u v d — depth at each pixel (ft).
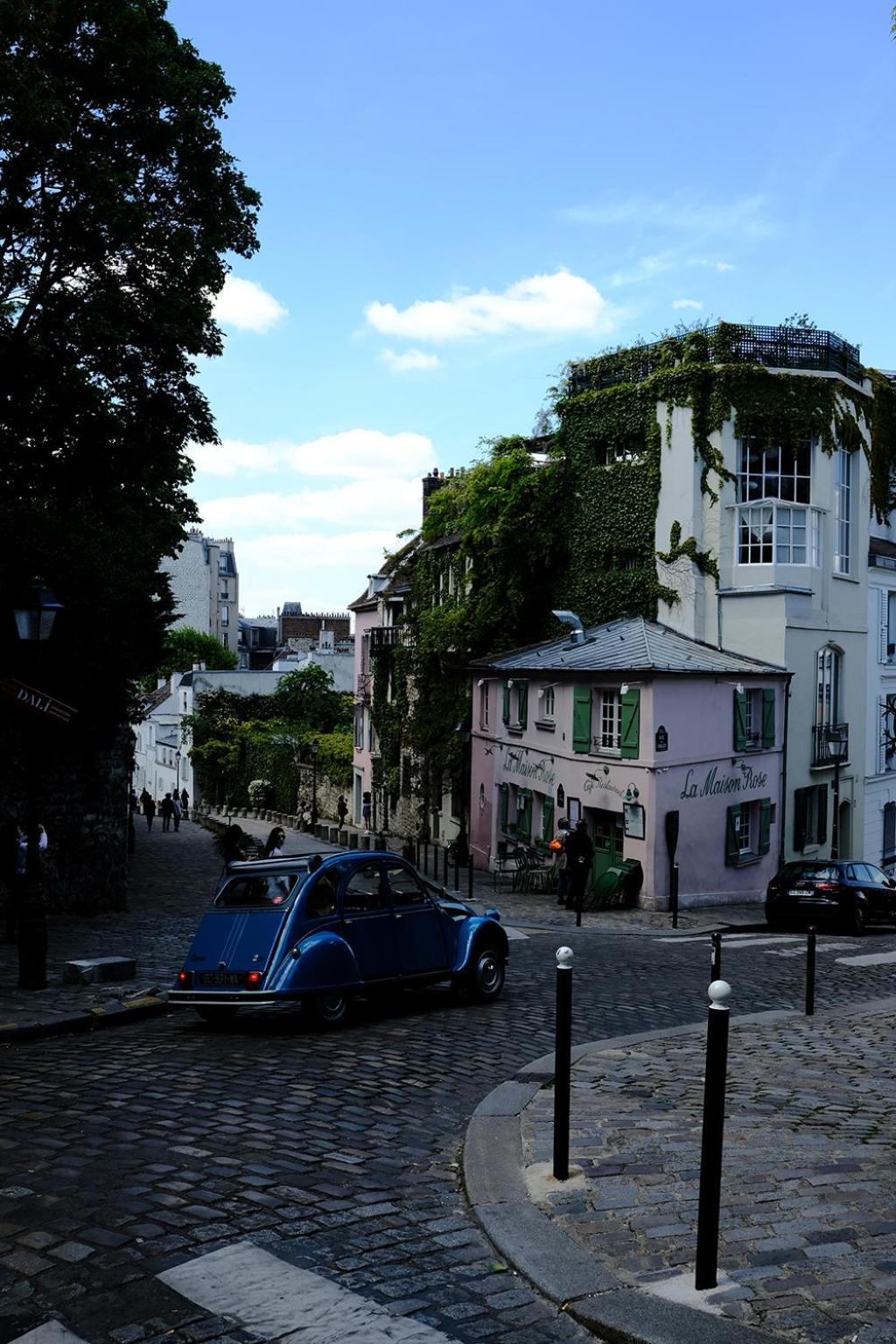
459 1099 28.53
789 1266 17.15
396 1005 40.83
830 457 106.93
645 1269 17.30
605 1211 19.79
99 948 54.80
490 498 119.85
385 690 155.84
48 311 61.98
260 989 34.73
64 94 60.08
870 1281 16.52
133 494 74.33
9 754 67.97
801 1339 14.83
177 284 64.39
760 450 106.11
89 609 67.26
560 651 102.73
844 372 109.09
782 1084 29.99
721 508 104.83
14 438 66.13
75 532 65.87
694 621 105.70
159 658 78.02
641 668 86.33
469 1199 20.68
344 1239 18.60
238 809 234.99
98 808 73.87
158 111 62.80
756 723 97.50
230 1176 21.11
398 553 162.91
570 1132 24.93
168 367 66.33
